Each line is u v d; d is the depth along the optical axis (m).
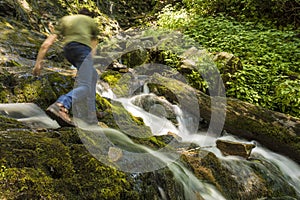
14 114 3.38
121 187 2.27
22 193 1.89
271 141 4.41
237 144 3.94
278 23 8.09
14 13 7.04
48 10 8.88
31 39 6.40
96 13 10.41
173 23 7.97
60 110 2.95
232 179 3.47
